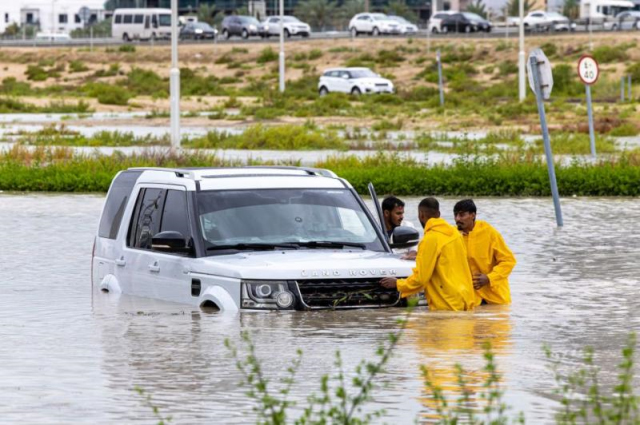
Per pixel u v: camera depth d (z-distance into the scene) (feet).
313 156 256.73
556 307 83.25
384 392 57.36
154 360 65.10
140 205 88.89
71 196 186.39
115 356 66.33
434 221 80.64
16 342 70.74
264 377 60.75
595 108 419.13
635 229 136.56
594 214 153.79
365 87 518.78
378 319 76.59
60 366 63.93
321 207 85.40
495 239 85.25
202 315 77.92
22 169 206.80
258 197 84.64
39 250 119.44
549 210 159.22
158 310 80.33
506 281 85.05
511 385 58.65
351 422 48.80
